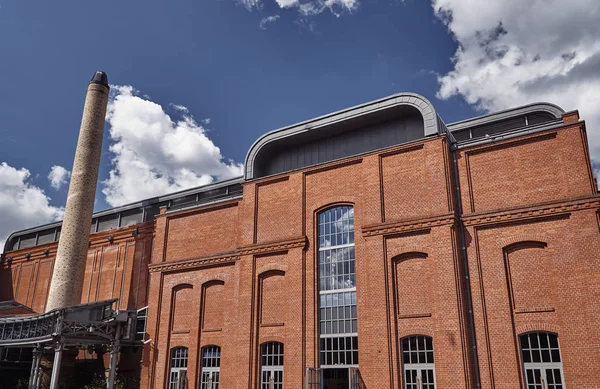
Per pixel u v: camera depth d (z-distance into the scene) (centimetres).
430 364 1966
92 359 3269
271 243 2519
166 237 3052
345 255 2333
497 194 2073
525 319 1872
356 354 2162
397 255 2158
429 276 2066
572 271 1828
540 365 1811
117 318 2770
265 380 2356
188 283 2831
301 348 2266
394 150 2306
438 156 2180
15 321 2988
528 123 2597
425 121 2277
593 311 1747
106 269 3803
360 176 2384
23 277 4412
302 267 2391
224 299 2666
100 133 3506
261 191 2691
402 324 2062
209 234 2880
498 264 1980
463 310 1948
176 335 2770
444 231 2061
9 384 3272
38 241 4603
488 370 1870
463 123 2766
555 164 1983
